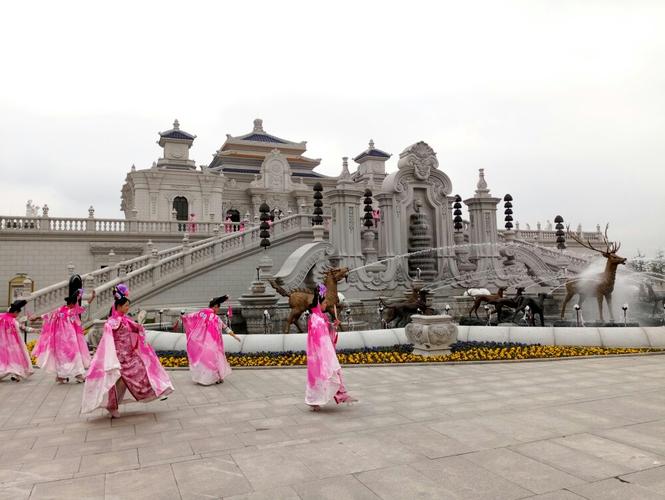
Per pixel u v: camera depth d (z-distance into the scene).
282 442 6.13
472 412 7.34
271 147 62.78
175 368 11.94
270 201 55.00
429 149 28.39
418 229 27.48
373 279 25.06
